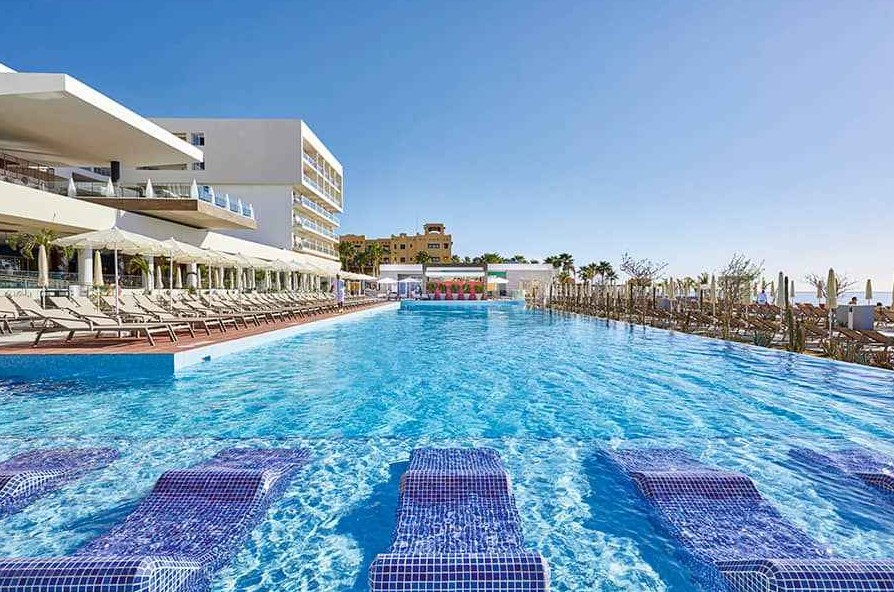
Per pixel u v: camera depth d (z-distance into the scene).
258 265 21.22
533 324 21.92
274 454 4.97
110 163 27.22
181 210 21.77
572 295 32.50
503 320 24.61
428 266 52.25
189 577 3.04
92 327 10.05
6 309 11.06
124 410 6.64
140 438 5.48
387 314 29.61
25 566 2.83
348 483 4.44
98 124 20.33
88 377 8.74
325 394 7.64
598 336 16.56
